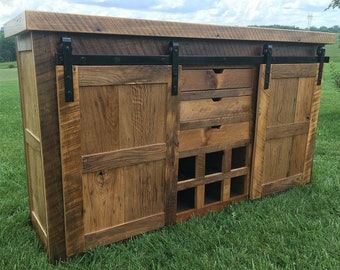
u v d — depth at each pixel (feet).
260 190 8.99
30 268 6.10
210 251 6.73
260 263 6.22
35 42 5.26
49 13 5.18
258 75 8.18
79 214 6.30
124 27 5.89
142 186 6.98
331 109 23.62
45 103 5.54
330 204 8.77
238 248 6.80
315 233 7.34
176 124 7.09
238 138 8.34
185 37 6.63
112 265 6.20
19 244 6.87
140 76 6.34
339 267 6.19
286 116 9.05
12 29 6.29
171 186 7.39
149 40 6.37
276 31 7.94
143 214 7.15
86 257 6.44
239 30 7.29
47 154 5.75
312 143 9.96
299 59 8.82
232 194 8.98
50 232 6.09
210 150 7.89
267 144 8.84
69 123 5.77
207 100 7.55
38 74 5.39
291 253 6.64
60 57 5.46
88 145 6.11
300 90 9.15
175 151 7.23
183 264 6.22
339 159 12.53
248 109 8.32
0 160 12.12
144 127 6.69
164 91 6.77
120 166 6.57
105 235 6.70
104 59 5.87
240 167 8.79
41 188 6.54
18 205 8.70
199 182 7.91
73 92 5.68
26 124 7.16
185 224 7.62
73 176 6.06
